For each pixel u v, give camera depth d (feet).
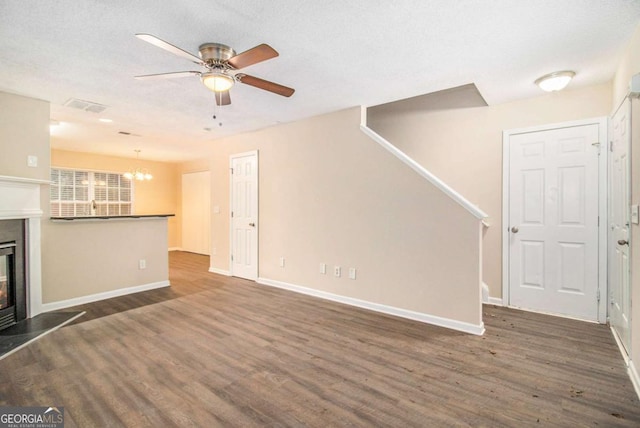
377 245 11.50
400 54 7.99
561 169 10.58
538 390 6.48
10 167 10.61
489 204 11.91
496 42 7.41
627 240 7.71
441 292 10.05
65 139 17.95
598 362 7.57
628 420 5.57
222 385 6.72
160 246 14.99
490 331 9.49
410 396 6.32
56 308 11.70
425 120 13.28
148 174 25.49
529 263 11.20
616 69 8.87
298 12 6.23
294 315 11.02
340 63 8.50
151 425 5.49
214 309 11.68
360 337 9.15
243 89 10.27
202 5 5.99
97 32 6.94
